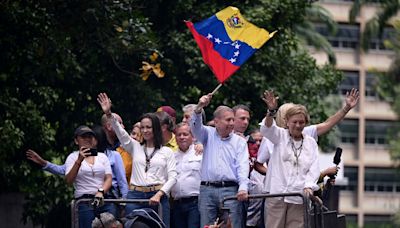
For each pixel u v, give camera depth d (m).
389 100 112.62
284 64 51.75
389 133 127.12
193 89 48.84
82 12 39.09
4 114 41.66
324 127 28.00
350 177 147.88
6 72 42.19
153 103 45.88
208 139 28.08
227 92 49.16
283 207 26.66
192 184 29.23
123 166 29.84
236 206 27.66
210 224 27.83
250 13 48.12
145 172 27.91
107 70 45.56
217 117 27.83
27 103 42.88
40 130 43.00
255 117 49.91
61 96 46.19
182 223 29.39
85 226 28.47
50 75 41.62
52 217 35.44
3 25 40.22
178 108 47.66
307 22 77.75
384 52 147.62
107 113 27.91
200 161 29.31
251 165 30.39
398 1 77.62
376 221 147.12
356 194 147.50
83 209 28.50
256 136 31.06
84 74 44.66
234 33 29.94
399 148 124.88
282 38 50.78
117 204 28.83
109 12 39.16
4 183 46.19
